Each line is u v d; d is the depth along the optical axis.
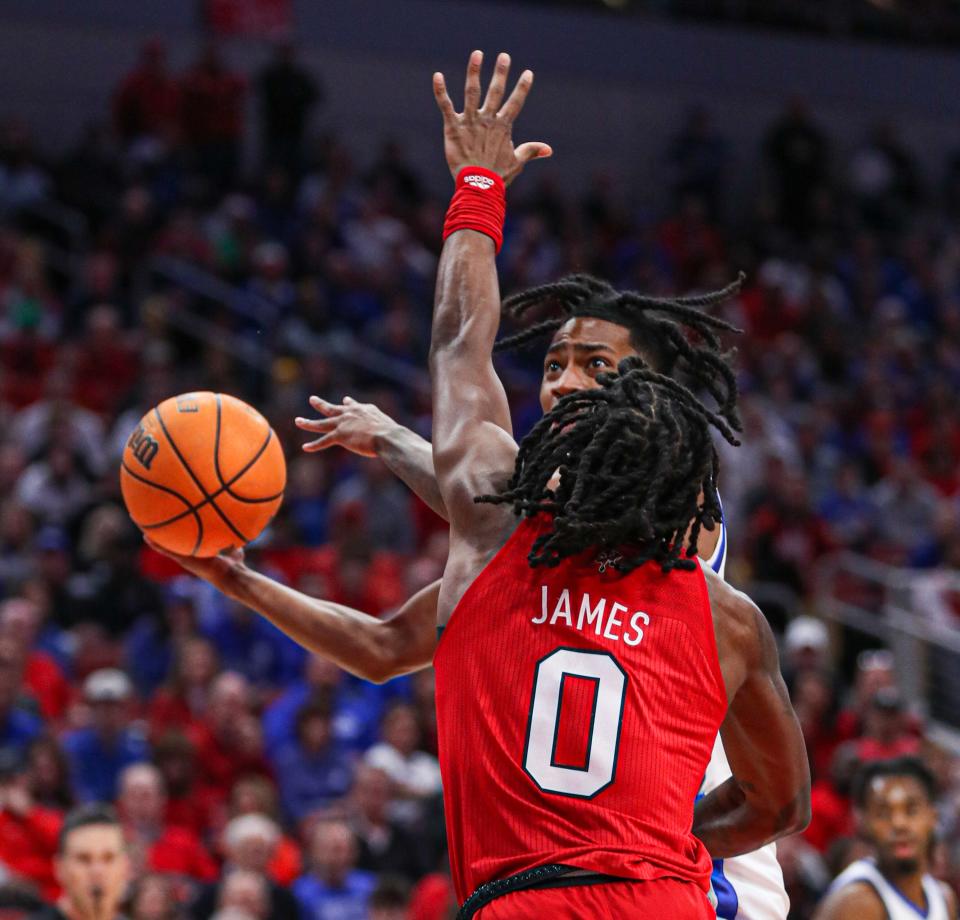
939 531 18.81
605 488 3.64
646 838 3.51
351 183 24.78
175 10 25.48
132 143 23.52
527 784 3.55
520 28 27.48
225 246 21.28
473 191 4.37
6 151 22.23
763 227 26.58
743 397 20.58
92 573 14.52
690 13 28.73
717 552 5.03
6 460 15.92
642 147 27.97
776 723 3.90
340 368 19.77
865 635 17.34
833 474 20.12
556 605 3.67
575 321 4.50
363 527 16.06
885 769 7.20
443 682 3.75
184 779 12.02
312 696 13.28
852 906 7.12
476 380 4.11
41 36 24.73
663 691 3.63
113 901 7.66
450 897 10.49
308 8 26.30
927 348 24.83
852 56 29.38
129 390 18.05
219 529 4.78
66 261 21.55
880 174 27.89
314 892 11.05
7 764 10.95
